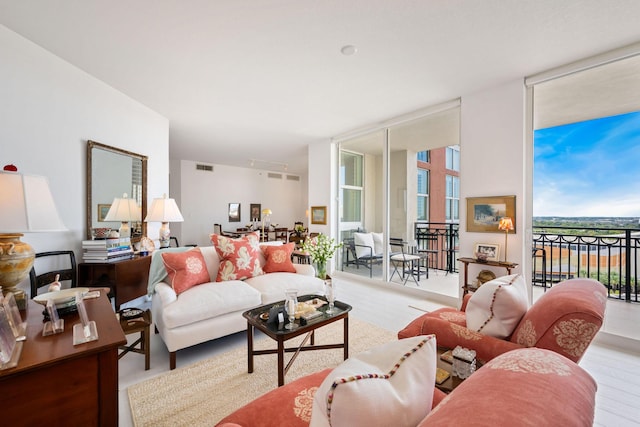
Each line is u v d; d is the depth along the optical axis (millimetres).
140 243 3463
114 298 2980
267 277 3059
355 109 4070
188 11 2074
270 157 7734
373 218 5160
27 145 2441
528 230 3100
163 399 1812
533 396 476
